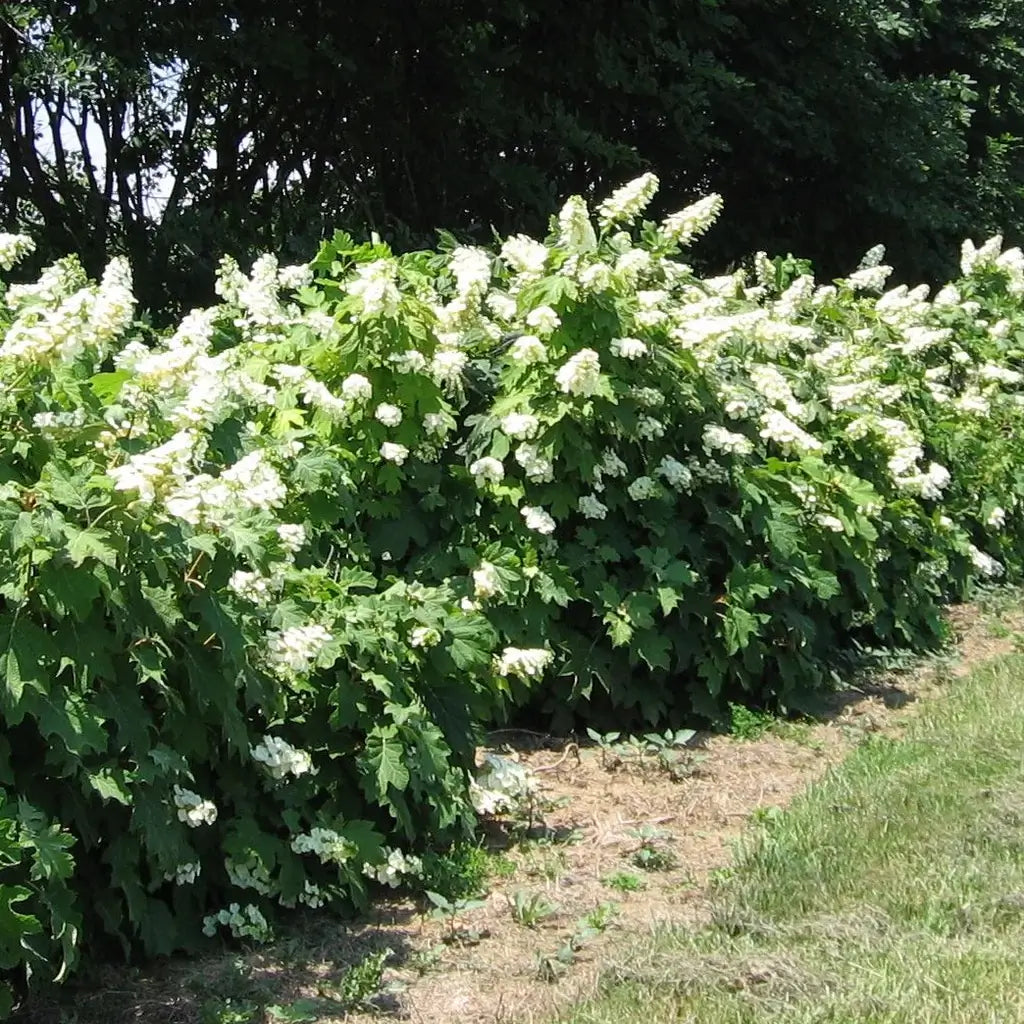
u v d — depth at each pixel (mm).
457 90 11867
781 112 14461
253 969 3982
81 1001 3713
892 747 6129
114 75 9820
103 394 4340
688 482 6379
